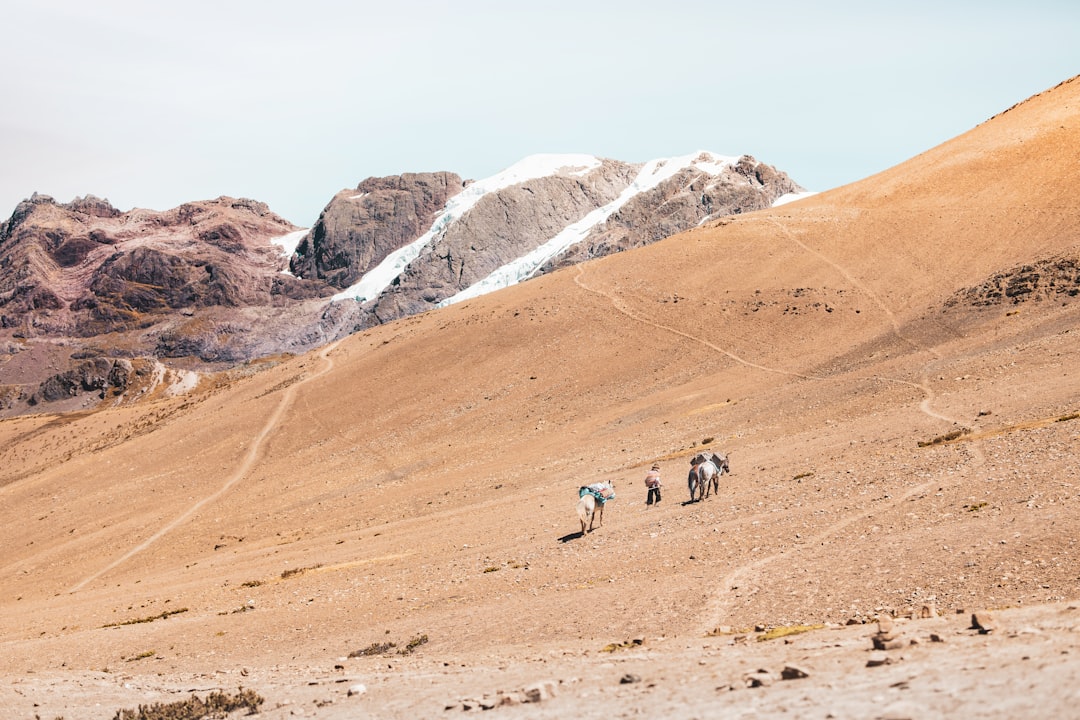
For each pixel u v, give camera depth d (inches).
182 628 1433.3
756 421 2559.1
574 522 1715.1
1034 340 2571.4
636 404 3348.9
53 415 7332.7
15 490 4175.7
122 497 3713.1
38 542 3403.1
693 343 3878.0
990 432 1576.0
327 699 741.9
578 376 3833.7
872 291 3954.2
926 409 2025.1
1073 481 1064.8
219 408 4739.2
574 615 995.9
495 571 1389.0
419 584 1419.8
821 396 2632.9
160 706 805.2
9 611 2455.7
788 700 467.8
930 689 437.7
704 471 1610.5
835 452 1787.6
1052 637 503.2
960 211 4483.3
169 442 4298.7
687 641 775.7
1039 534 887.7
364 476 3272.6
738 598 932.0
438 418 3772.1
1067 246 3577.8
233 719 742.5
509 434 3400.6
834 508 1267.2
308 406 4252.0
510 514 2050.9
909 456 1526.8
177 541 2960.1
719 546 1203.2
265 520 2967.5
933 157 5472.4
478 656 880.9
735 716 455.8
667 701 519.8
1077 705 370.0
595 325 4313.5
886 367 2874.0
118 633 1518.2
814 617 816.9
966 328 3097.9
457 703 617.9
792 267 4441.4
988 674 443.8
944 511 1097.4
